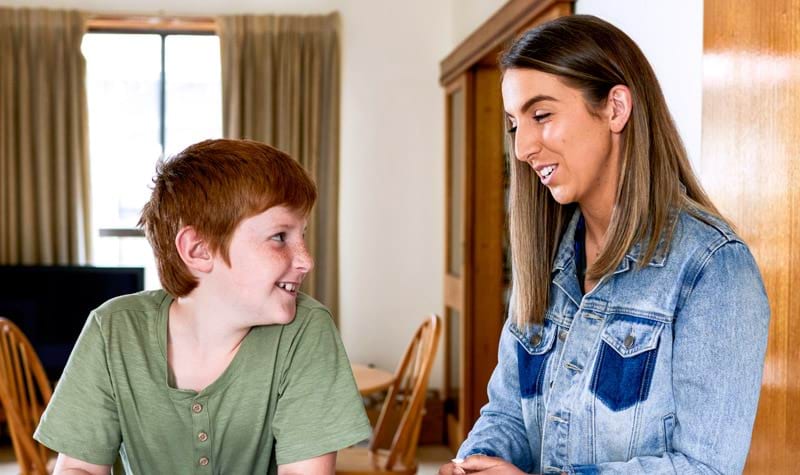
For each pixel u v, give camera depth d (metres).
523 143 1.35
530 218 1.48
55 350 5.49
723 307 1.23
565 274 1.44
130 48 5.91
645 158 1.31
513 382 1.51
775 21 1.79
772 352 1.80
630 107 1.31
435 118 5.95
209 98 5.99
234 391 1.30
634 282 1.32
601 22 1.34
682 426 1.25
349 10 5.89
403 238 5.97
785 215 1.76
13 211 5.55
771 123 1.81
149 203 1.27
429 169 5.96
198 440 1.29
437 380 5.94
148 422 1.30
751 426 1.22
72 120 5.60
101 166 5.93
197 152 1.25
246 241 1.21
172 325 1.31
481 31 4.44
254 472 1.35
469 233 5.00
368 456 3.85
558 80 1.31
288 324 1.33
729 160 1.98
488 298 5.00
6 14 5.52
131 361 1.29
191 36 5.95
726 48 1.99
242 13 5.80
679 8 2.45
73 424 1.30
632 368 1.30
